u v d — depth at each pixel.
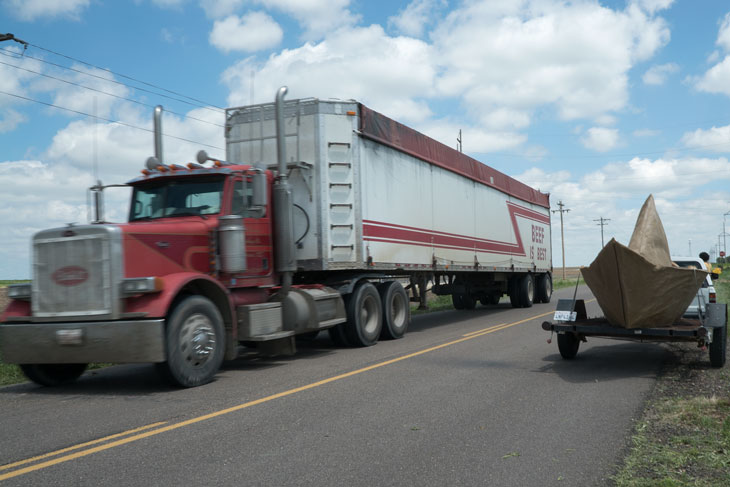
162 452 4.82
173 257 7.96
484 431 5.37
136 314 7.16
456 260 15.70
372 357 9.90
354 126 11.11
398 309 12.80
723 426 5.37
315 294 10.33
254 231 9.48
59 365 8.24
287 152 10.95
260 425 5.61
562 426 5.53
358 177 11.13
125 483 4.14
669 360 9.32
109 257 7.21
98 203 9.50
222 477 4.24
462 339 12.07
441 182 14.97
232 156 11.23
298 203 10.83
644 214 9.10
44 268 7.50
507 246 19.81
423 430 5.40
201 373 7.69
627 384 7.44
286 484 4.10
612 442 5.02
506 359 9.48
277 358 10.27
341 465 4.48
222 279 8.74
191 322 7.62
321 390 7.18
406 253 12.97
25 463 4.61
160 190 9.31
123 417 6.05
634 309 8.27
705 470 4.35
